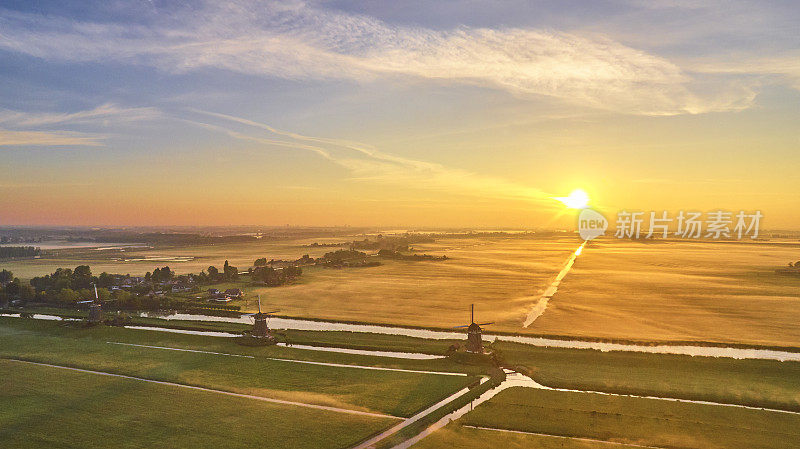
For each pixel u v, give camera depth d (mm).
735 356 107188
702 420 73750
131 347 116438
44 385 90250
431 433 70438
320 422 74250
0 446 66938
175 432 71062
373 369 99562
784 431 69875
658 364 99688
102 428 72375
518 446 66062
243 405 80812
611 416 75125
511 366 100438
